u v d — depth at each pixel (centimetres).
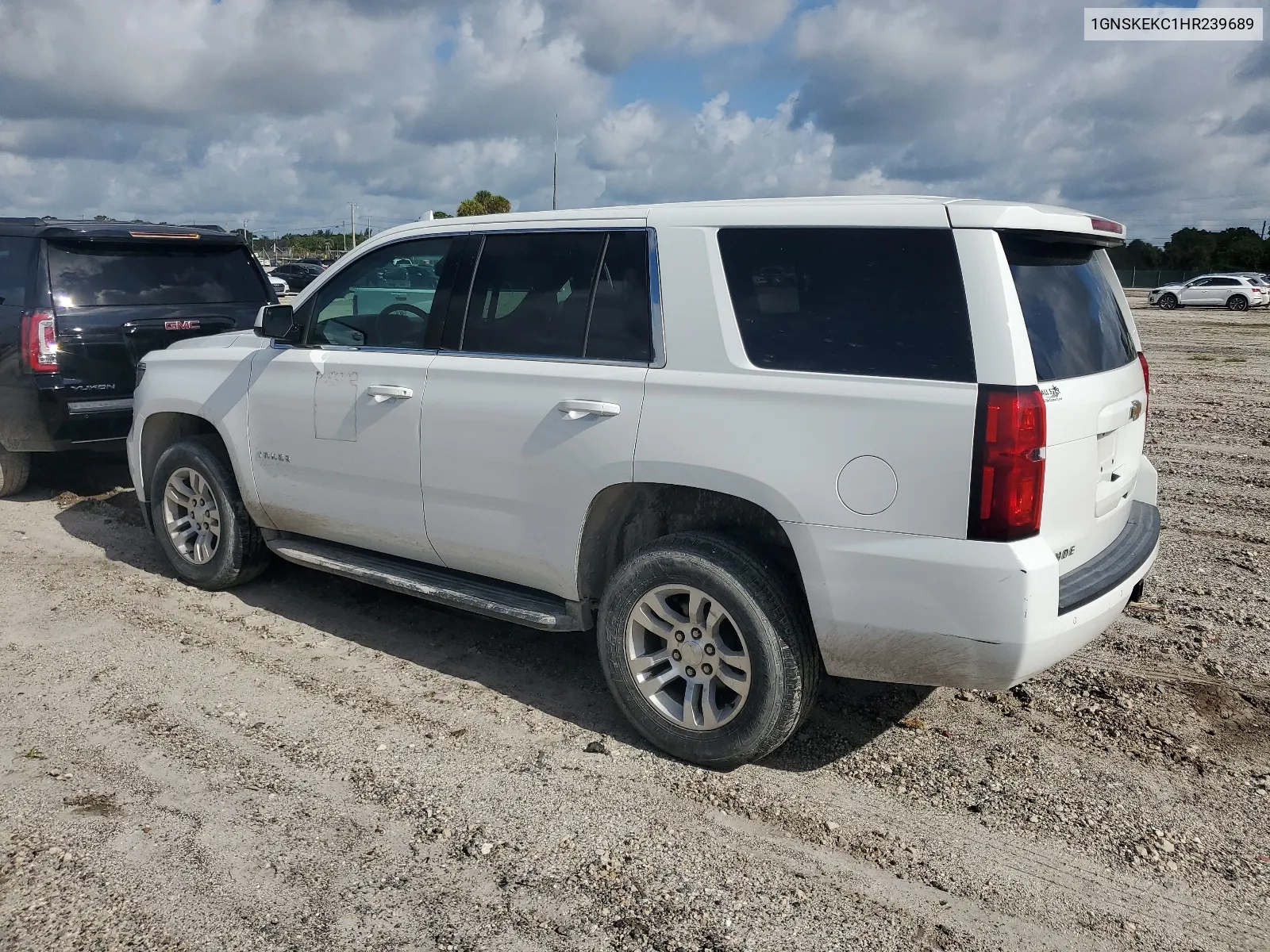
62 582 560
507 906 282
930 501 301
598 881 293
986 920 280
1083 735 384
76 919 274
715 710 354
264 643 475
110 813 326
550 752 371
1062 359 312
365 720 396
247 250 808
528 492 387
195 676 436
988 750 374
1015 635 295
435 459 415
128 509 721
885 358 311
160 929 270
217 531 531
